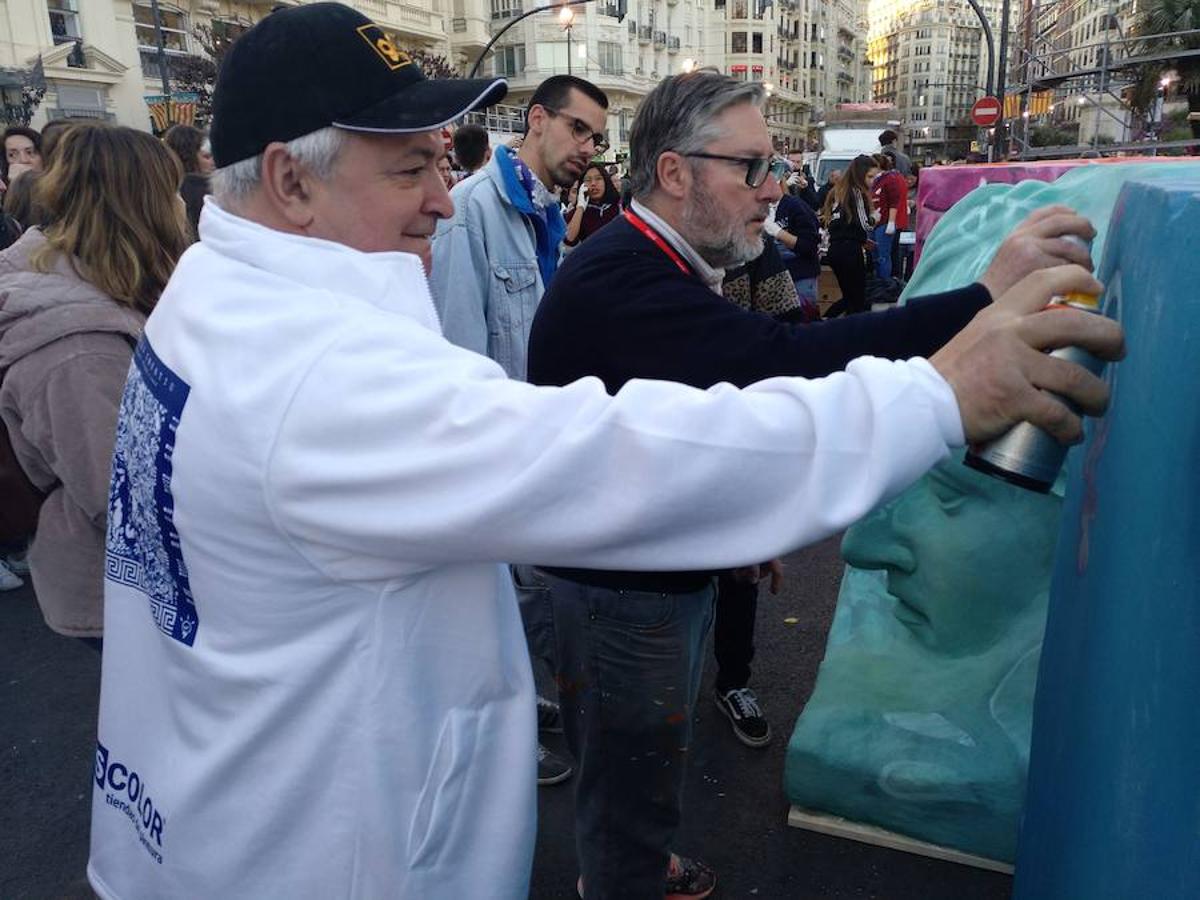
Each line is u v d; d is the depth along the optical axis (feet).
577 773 5.84
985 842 7.11
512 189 9.55
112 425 5.89
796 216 20.97
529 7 156.97
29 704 10.09
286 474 2.71
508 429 2.62
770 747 8.87
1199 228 2.83
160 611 3.28
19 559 13.20
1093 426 4.58
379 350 2.75
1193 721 2.68
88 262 6.07
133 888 3.50
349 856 2.99
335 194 3.09
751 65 216.33
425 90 3.09
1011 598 7.37
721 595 8.63
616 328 4.91
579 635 5.45
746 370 4.53
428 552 2.74
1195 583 2.69
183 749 3.27
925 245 8.63
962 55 440.86
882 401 2.48
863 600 8.63
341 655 2.93
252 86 3.03
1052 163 8.84
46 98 72.43
